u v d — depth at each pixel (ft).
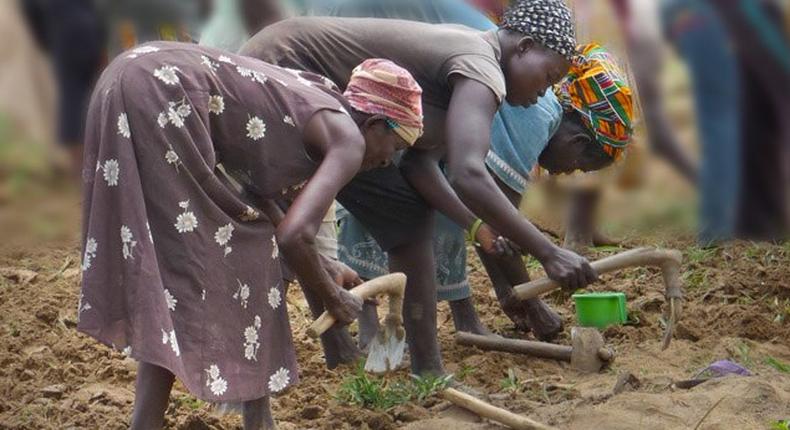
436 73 38.60
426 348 40.73
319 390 41.91
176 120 31.45
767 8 57.72
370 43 39.04
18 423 38.60
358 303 33.76
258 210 33.47
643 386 40.01
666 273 39.78
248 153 32.78
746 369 41.68
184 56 32.19
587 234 58.95
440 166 43.88
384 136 35.22
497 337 45.96
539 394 40.60
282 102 32.91
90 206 31.94
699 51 58.54
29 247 61.82
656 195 63.52
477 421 37.73
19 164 76.48
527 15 39.93
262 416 35.45
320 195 32.07
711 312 49.26
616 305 47.52
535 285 38.58
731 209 59.82
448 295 45.32
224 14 46.34
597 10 55.62
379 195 39.81
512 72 40.09
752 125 59.11
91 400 41.14
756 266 55.77
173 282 31.53
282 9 46.06
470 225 39.88
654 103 59.88
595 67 49.06
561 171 50.24
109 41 66.85
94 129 32.01
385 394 39.93
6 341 46.73
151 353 30.60
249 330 32.58
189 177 31.60
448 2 46.16
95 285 31.37
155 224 31.53
